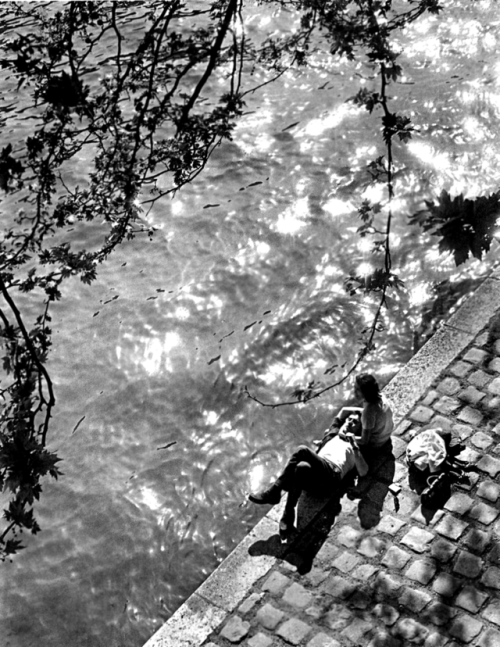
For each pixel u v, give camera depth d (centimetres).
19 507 397
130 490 948
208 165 1383
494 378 907
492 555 745
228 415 1005
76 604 857
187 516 908
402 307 1073
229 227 1260
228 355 1072
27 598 870
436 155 1298
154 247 1257
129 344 1123
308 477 795
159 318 1147
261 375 1040
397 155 1314
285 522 807
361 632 712
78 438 1022
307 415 979
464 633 691
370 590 743
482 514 780
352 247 1176
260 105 1498
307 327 1082
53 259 531
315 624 729
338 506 822
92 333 1151
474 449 838
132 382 1073
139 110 510
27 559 904
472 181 1241
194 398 1034
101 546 901
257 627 740
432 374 928
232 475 939
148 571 869
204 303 1154
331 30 543
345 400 984
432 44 1553
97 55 1688
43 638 837
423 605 720
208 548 875
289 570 780
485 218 320
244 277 1177
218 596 776
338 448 839
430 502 801
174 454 976
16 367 446
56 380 1100
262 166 1361
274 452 952
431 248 1138
